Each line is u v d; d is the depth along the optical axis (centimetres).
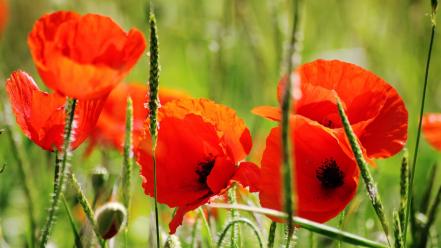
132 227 159
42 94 114
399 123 115
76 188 110
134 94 150
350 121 116
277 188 111
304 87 114
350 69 116
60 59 105
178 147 116
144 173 116
